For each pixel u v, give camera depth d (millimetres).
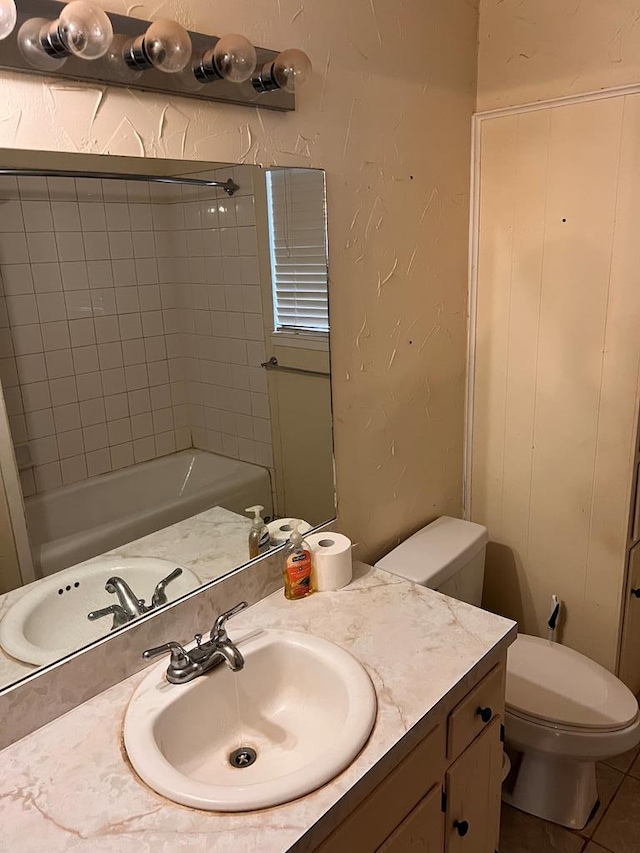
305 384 1562
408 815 1192
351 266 1618
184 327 1300
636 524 1949
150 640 1279
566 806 1819
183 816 942
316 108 1452
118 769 1028
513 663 1859
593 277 1809
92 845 901
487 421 2131
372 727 1098
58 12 999
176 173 1226
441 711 1186
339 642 1326
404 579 1588
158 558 1312
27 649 1108
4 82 981
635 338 1772
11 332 1067
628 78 1655
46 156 1050
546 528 2090
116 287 1188
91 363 1175
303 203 1463
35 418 1113
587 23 1689
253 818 937
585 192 1771
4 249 1038
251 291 1401
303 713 1289
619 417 1851
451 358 2043
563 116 1763
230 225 1338
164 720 1134
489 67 1885
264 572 1498
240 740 1265
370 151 1606
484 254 2002
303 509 1619
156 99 1169
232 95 1265
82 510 1187
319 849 987
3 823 940
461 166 1925
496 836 1564
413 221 1781
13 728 1089
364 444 1773
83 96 1071
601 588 2020
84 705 1176
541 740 1671
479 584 2020
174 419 1312
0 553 1086
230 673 1250
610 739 1633
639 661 2242
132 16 1103
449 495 2178
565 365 1919
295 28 1376
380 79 1594
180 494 1342
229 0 1244
